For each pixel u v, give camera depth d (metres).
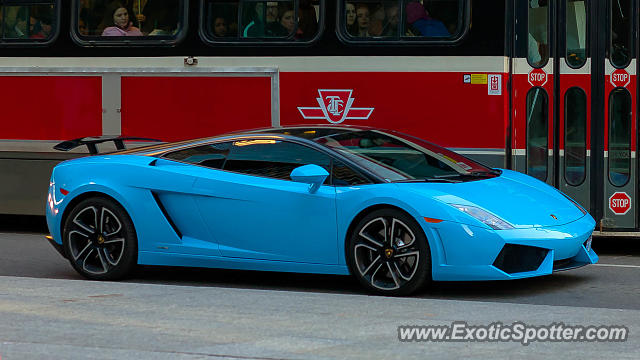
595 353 6.70
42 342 7.06
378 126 12.79
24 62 13.98
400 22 12.73
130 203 10.09
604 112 12.49
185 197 9.95
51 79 13.88
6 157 14.09
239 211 9.72
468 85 12.55
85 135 13.77
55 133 13.88
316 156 9.63
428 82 12.65
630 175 12.48
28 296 8.92
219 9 13.30
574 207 9.90
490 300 9.11
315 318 7.90
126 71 13.61
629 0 12.45
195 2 13.36
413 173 9.68
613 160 12.51
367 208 9.20
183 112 13.42
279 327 7.55
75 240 10.42
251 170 9.82
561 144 12.56
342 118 12.90
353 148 9.78
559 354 6.67
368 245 9.21
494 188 9.59
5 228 15.36
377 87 12.77
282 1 13.06
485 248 8.77
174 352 6.74
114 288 9.39
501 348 6.85
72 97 13.81
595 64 12.51
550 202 9.72
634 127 12.45
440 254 8.88
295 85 13.04
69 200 10.38
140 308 8.34
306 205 9.41
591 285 9.90
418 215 8.91
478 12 12.52
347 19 12.88
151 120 13.54
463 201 9.02
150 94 13.54
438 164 9.98
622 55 12.48
